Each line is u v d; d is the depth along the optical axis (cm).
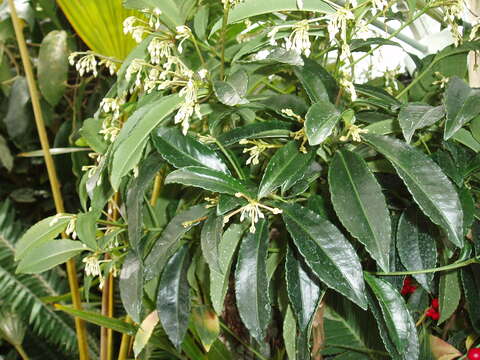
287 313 43
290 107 44
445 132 35
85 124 52
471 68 58
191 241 49
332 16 38
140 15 64
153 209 55
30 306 88
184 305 47
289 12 53
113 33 67
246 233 40
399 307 38
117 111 47
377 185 35
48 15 93
